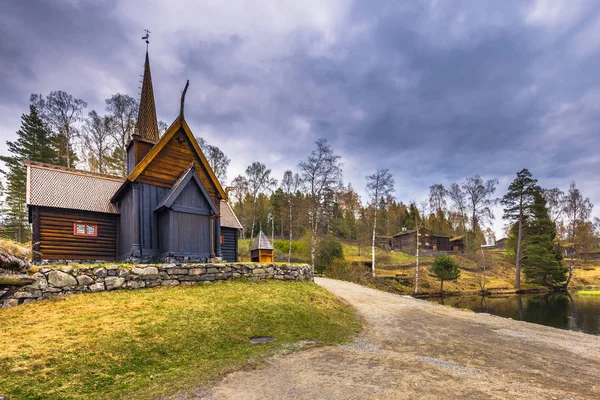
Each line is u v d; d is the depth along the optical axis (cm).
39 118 3969
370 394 533
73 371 571
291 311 1134
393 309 1515
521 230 4769
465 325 1256
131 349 678
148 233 1541
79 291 1030
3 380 512
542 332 1230
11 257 449
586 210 6400
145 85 2167
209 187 1841
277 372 633
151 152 1588
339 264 3528
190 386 555
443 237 6812
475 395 540
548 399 539
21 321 779
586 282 4962
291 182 5897
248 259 4150
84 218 1603
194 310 961
